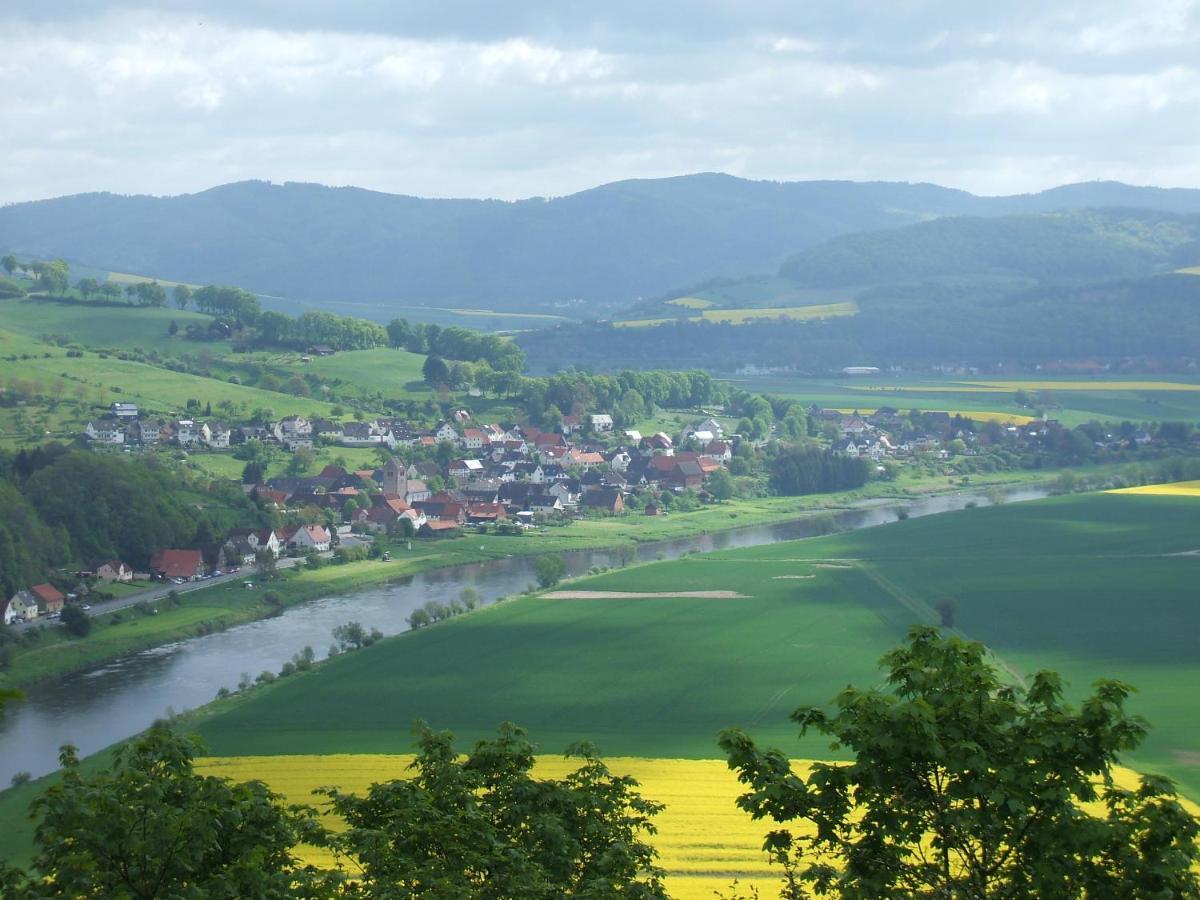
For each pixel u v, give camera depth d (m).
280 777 141.88
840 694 46.50
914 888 44.62
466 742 159.75
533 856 51.94
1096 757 43.38
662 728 164.12
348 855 50.66
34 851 121.62
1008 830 43.38
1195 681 182.88
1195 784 130.88
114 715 185.50
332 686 190.75
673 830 109.31
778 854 46.41
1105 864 43.00
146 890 46.34
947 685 46.28
